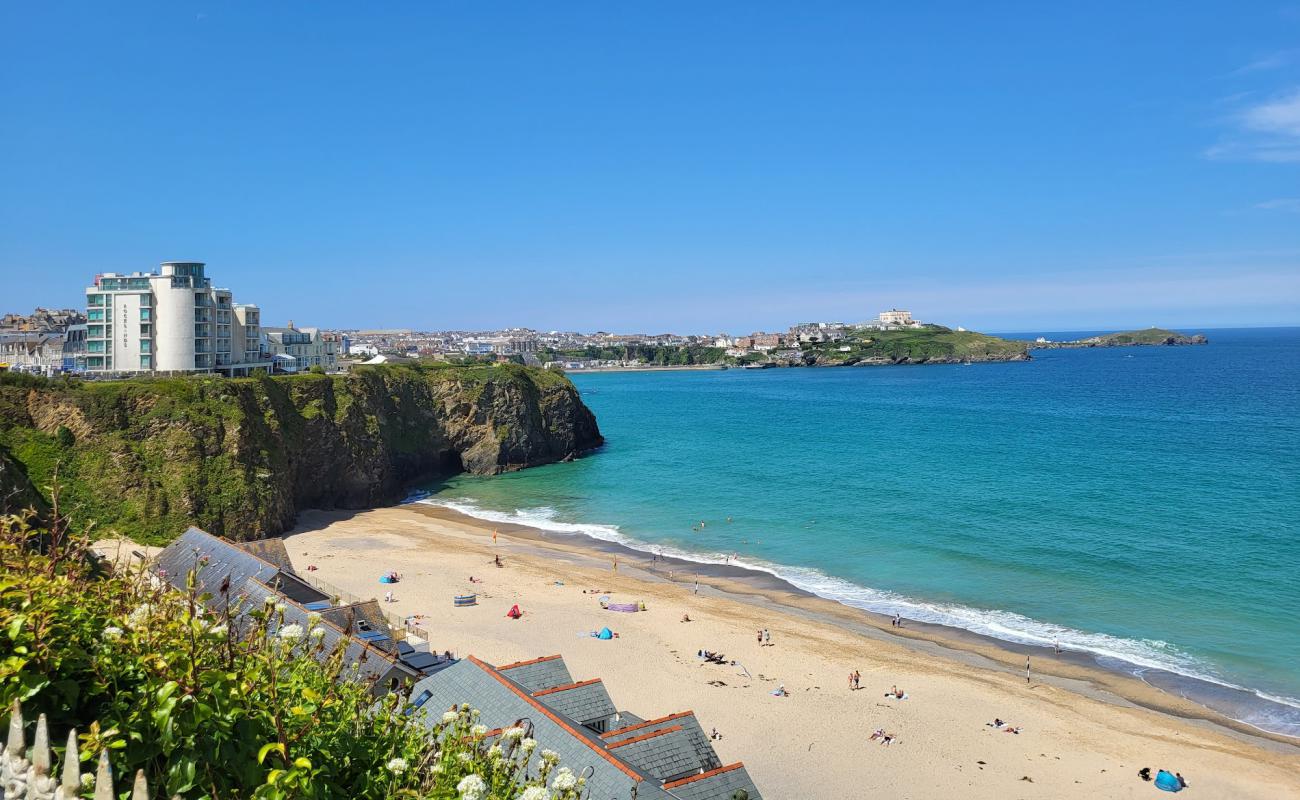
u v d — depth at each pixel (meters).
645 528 93.50
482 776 11.73
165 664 10.29
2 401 79.25
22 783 9.66
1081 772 41.00
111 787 8.78
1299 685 50.19
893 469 123.75
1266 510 91.50
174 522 78.12
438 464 132.75
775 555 80.56
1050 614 62.50
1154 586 67.44
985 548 79.25
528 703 28.55
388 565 76.19
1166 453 131.12
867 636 59.06
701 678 51.28
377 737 12.39
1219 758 42.19
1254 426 161.75
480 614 62.06
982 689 50.22
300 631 12.15
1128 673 52.25
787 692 49.53
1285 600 63.59
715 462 136.25
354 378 118.69
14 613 10.90
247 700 10.57
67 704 10.71
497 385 138.00
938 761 41.94
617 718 34.38
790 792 38.88
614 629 59.59
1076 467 120.62
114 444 80.88
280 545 54.56
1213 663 53.38
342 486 107.56
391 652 36.75
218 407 89.12
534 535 92.00
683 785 26.95
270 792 9.77
